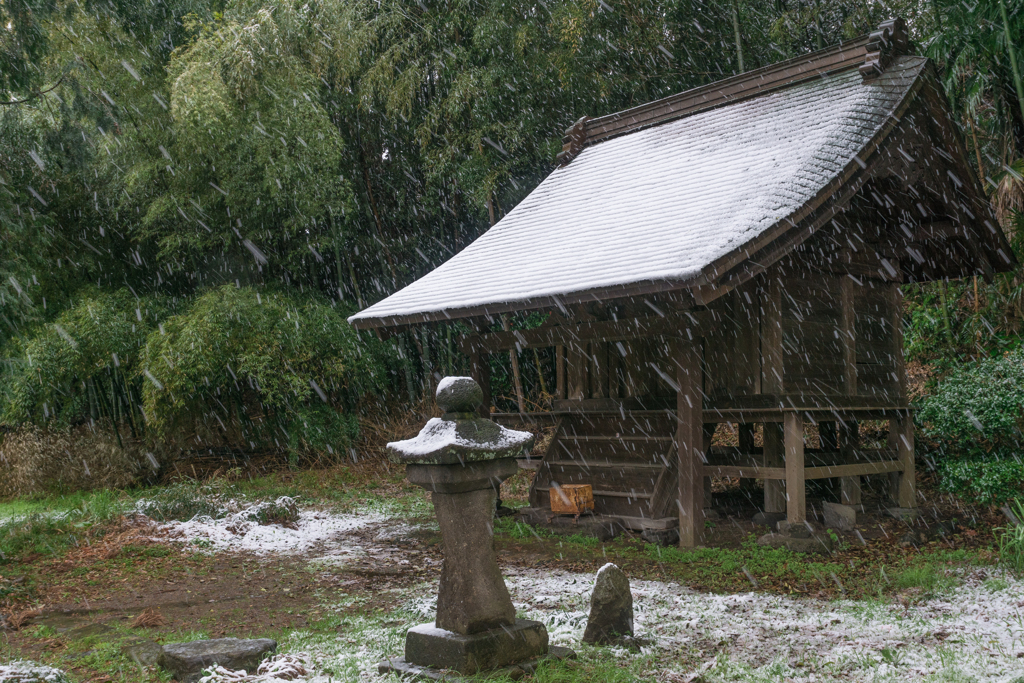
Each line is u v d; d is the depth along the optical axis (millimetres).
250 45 13281
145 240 15273
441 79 15055
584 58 14023
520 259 9695
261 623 5793
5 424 14117
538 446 14586
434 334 17438
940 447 10461
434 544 8828
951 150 9062
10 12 8531
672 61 14758
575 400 10781
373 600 6402
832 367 8820
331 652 4766
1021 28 8945
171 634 5469
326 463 14945
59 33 12555
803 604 5934
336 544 9094
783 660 4469
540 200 11641
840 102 9125
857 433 10508
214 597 6660
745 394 8562
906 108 8523
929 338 12672
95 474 13211
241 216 14414
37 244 10180
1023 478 8633
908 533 8383
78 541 8859
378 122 16406
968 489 9359
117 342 13391
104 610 6250
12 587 6816
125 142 13758
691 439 8094
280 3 13953
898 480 9609
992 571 6762
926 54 10008
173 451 14711
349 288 17609
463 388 4340
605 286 7488
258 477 13969
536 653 4359
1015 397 8930
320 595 6645
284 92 13531
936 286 12977
